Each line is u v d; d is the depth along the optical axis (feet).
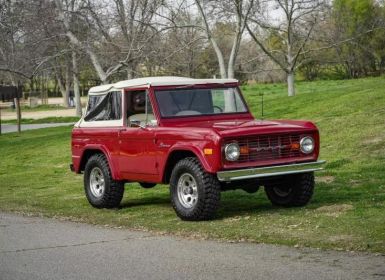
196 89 36.50
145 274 23.15
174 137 33.42
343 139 55.16
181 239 28.96
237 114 37.09
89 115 40.40
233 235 28.86
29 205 42.78
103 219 35.78
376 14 172.96
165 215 35.83
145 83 35.99
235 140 31.76
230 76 77.77
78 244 29.07
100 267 24.52
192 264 24.16
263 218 32.48
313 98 84.28
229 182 32.91
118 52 80.12
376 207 32.91
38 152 78.02
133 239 29.55
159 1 77.92
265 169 32.04
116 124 37.76
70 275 23.57
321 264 23.06
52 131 104.12
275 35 108.88
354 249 24.97
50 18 79.10
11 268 25.07
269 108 83.30
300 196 35.04
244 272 22.62
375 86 87.45
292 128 33.27
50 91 318.45
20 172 64.64
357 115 63.82
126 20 79.20
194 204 32.71
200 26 77.71
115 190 38.60
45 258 26.53
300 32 108.17
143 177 35.99
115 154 37.73
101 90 39.19
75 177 57.67
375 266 22.45
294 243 26.55
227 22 83.66
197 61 97.96
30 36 79.97
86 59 86.63
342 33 135.13
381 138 52.85
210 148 31.55
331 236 27.25
